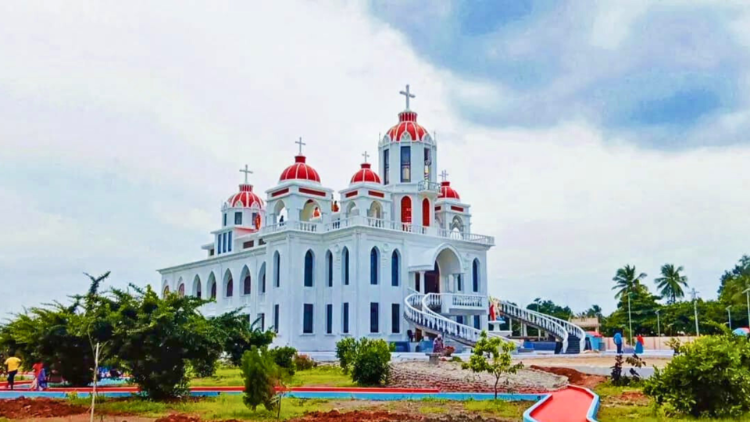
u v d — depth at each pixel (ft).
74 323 79.41
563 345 174.70
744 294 288.71
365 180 196.95
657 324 305.32
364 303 179.93
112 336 77.30
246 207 237.86
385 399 82.69
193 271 249.55
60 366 92.48
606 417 61.87
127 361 76.18
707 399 63.52
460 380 99.86
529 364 124.67
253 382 66.13
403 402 78.69
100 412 68.13
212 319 112.57
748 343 68.49
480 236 210.79
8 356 105.81
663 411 65.92
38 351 90.94
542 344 179.83
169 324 76.48
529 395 85.30
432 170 207.00
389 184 205.05
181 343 77.77
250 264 214.28
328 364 149.48
